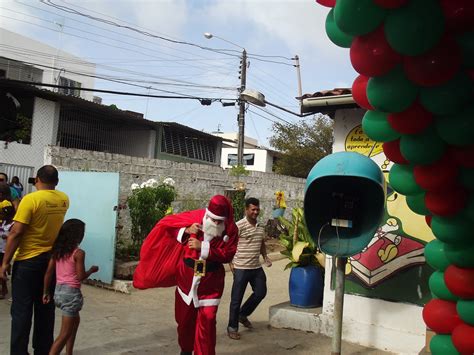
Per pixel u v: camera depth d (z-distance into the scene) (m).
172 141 21.98
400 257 5.34
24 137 14.68
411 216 5.30
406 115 2.67
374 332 5.42
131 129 20.16
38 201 4.32
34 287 4.36
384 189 3.79
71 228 4.36
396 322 5.32
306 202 3.98
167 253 4.53
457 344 2.94
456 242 2.92
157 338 5.49
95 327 5.79
